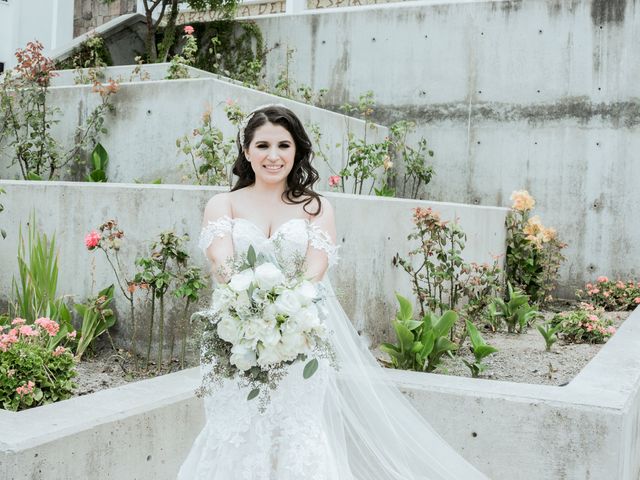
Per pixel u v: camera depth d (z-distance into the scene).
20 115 7.71
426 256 5.93
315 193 3.31
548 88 9.91
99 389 4.33
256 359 2.77
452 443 4.05
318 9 11.34
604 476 3.74
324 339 2.87
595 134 9.70
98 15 13.14
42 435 3.01
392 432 3.69
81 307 5.01
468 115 10.28
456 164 10.36
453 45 10.31
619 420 3.71
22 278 4.88
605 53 9.62
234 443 2.88
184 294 4.56
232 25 11.09
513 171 10.10
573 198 9.81
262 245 3.13
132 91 7.07
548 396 3.93
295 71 10.98
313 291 2.82
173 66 8.41
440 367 4.82
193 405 3.83
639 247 9.52
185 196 4.94
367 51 10.68
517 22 10.01
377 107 10.67
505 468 3.94
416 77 10.48
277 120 3.18
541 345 6.29
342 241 5.29
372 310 5.75
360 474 3.65
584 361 5.68
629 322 6.43
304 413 2.96
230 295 2.75
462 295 7.01
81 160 7.34
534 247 9.11
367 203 5.61
